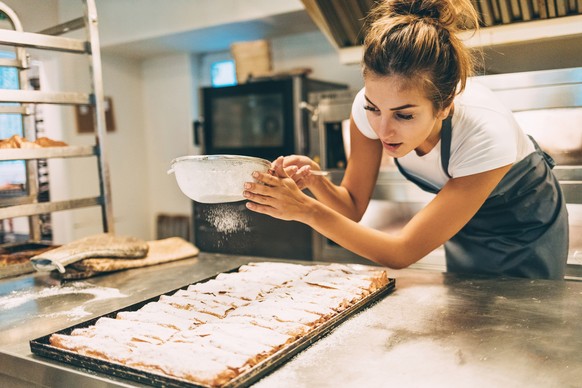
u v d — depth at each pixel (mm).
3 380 1052
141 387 839
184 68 4613
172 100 4715
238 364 860
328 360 931
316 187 1579
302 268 1524
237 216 1419
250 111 3572
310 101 3084
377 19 1278
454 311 1181
